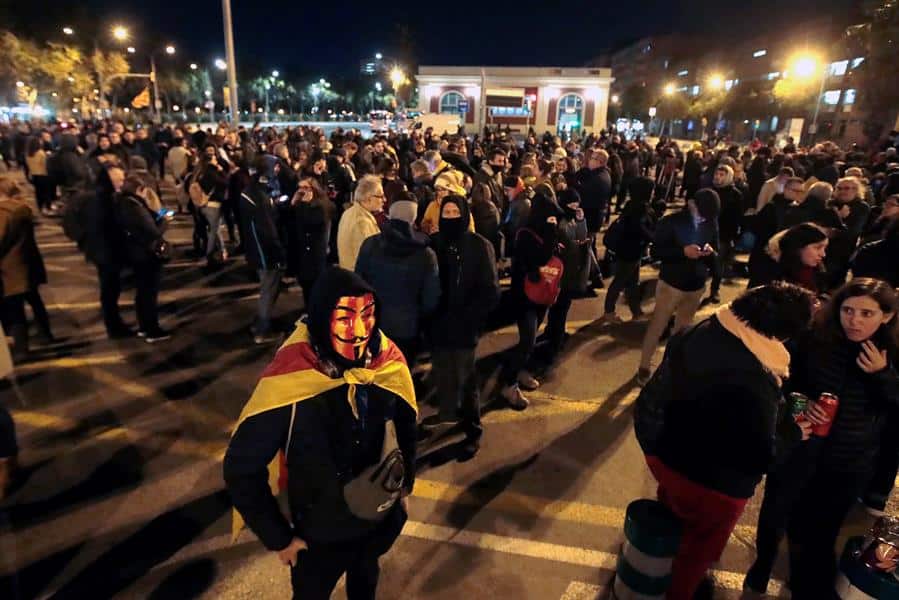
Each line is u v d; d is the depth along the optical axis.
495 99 48.75
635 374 5.55
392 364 2.08
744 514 3.72
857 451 2.72
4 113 41.28
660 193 13.28
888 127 27.06
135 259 5.62
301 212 5.71
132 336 6.07
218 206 8.57
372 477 1.94
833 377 2.65
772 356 2.23
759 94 62.66
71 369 5.30
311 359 1.89
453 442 4.32
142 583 2.96
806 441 2.70
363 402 1.97
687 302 5.04
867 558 2.39
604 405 4.94
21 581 2.94
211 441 4.23
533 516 3.58
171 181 19.05
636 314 7.06
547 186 5.38
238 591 2.94
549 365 5.59
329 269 1.91
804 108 54.34
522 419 4.69
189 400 4.79
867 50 27.12
